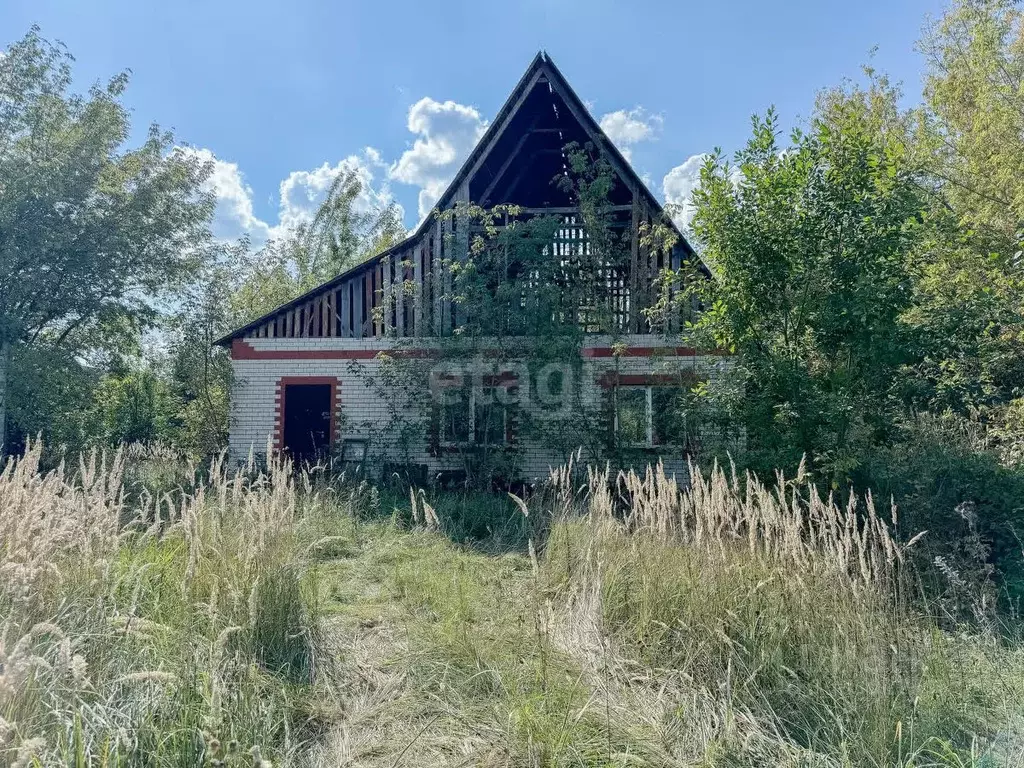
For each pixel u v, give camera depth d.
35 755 2.44
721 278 8.16
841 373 7.40
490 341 12.24
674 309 10.54
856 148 7.21
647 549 5.45
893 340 7.09
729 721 3.59
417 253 13.61
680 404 10.51
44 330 16.95
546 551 6.86
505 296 12.18
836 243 7.23
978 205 11.52
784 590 4.53
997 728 3.60
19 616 3.52
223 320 17.83
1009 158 10.80
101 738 2.96
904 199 7.18
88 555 4.27
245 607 4.47
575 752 3.48
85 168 15.59
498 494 12.30
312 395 14.51
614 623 5.09
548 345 11.94
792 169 7.44
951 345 7.10
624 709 3.96
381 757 3.55
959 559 6.10
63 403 15.73
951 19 17.16
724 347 8.30
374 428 13.45
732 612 4.37
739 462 7.57
